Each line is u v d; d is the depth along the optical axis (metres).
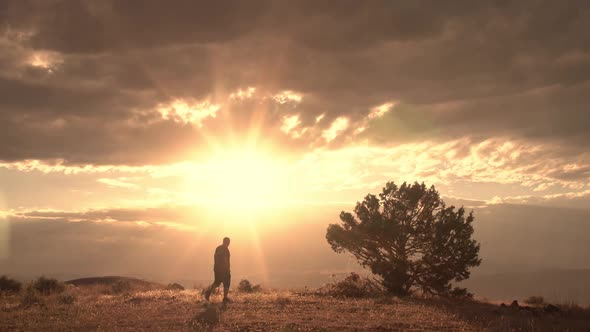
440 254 28.11
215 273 18.58
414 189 29.25
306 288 26.03
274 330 12.48
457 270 28.12
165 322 13.57
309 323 13.63
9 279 29.11
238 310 16.11
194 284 29.06
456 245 28.14
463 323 14.31
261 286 28.05
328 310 16.53
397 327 13.39
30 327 12.98
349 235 29.41
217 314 15.00
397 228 28.41
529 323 14.96
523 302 26.73
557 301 24.73
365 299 21.41
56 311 16.17
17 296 24.38
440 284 28.17
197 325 12.99
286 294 22.67
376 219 28.67
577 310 20.56
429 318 15.23
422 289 28.58
